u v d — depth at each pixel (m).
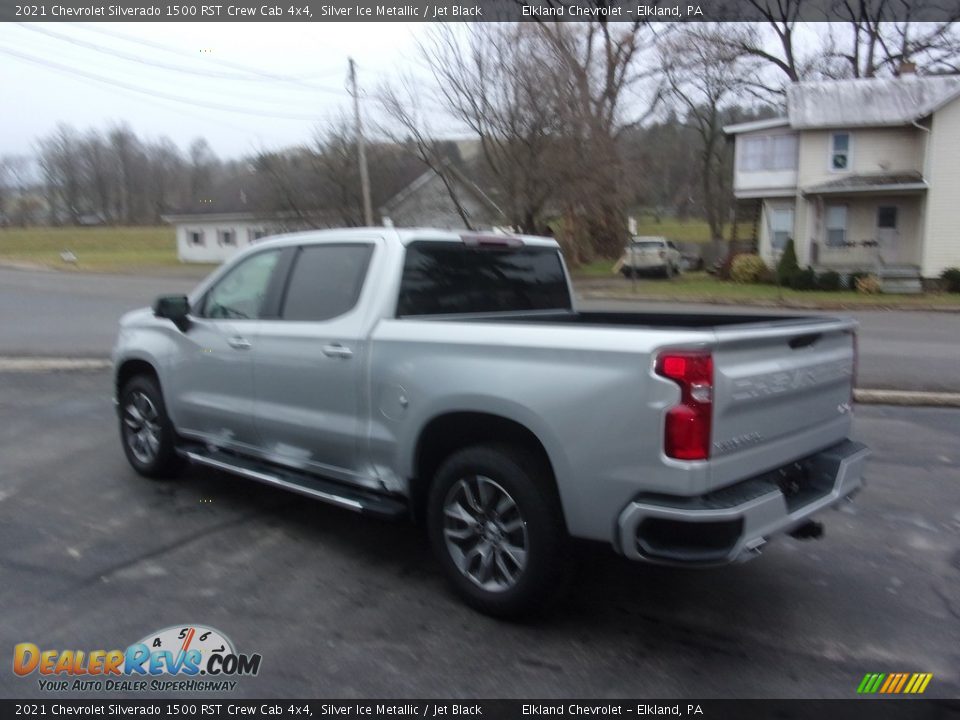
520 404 3.56
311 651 3.55
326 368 4.46
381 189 34.47
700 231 59.50
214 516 5.27
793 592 4.27
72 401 8.98
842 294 26.80
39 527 5.02
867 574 4.53
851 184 28.41
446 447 4.18
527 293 5.22
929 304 23.48
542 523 3.60
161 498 5.62
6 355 12.24
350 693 3.23
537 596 3.68
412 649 3.58
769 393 3.51
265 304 4.99
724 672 3.44
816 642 3.71
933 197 27.30
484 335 3.76
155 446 5.86
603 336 3.38
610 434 3.32
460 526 3.98
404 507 4.23
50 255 48.00
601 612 3.99
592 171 28.77
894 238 29.06
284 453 4.87
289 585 4.23
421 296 4.48
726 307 23.23
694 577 4.45
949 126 26.88
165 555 4.60
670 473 3.19
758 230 33.16
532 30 27.95
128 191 69.75
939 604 4.14
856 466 4.11
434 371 3.92
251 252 5.23
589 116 28.75
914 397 9.34
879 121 28.48
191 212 43.94
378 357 4.20
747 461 3.43
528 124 28.30
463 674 3.38
